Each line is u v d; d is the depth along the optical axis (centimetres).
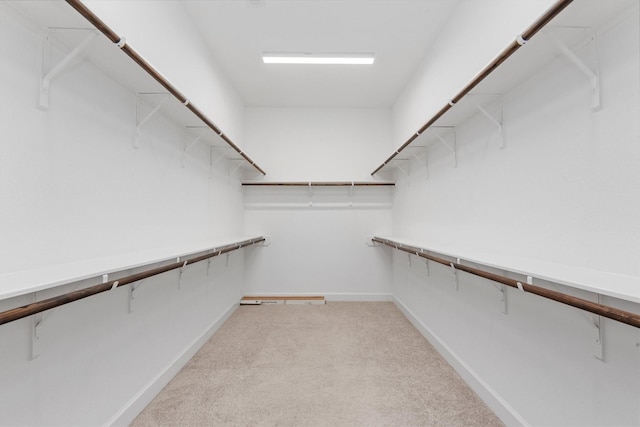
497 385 158
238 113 362
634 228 91
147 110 168
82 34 106
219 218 296
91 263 116
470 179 190
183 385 184
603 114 101
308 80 326
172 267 149
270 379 192
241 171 377
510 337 148
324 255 395
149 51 169
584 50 107
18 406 96
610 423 97
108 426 134
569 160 115
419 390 179
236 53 274
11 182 94
